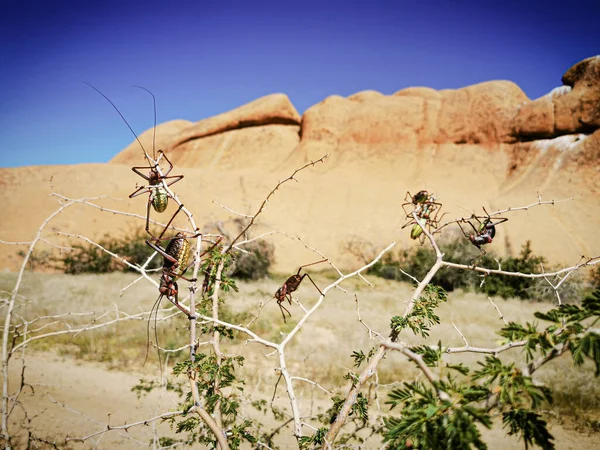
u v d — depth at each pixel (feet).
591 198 149.48
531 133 180.55
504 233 135.23
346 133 209.36
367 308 52.65
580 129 171.01
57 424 20.45
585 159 160.56
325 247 135.13
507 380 4.24
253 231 86.94
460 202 155.12
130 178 147.23
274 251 121.80
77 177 146.61
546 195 155.22
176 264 7.77
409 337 36.78
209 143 268.82
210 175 163.63
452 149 193.26
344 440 11.51
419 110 206.28
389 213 149.79
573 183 156.56
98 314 40.11
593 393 24.82
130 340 34.58
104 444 18.33
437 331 39.45
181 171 162.61
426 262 80.38
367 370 6.50
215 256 8.95
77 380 26.94
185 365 7.38
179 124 329.52
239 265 82.48
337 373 28.43
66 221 119.44
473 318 48.85
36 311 41.29
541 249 128.77
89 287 57.31
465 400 4.25
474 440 3.80
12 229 114.11
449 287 79.97
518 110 187.62
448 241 80.48
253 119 263.49
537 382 4.25
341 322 43.11
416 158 196.13
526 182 168.76
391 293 68.39
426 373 4.25
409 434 4.19
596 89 169.17
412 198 9.91
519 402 4.13
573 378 26.68
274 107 261.24
